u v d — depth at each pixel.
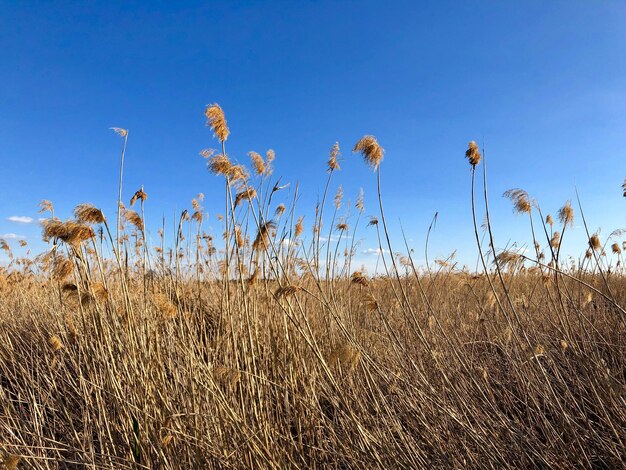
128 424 2.05
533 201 2.23
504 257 1.99
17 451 1.99
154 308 2.43
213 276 3.48
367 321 3.11
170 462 1.95
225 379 2.12
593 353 2.11
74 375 2.73
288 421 2.06
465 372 2.44
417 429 1.99
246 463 1.86
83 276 2.14
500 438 1.98
